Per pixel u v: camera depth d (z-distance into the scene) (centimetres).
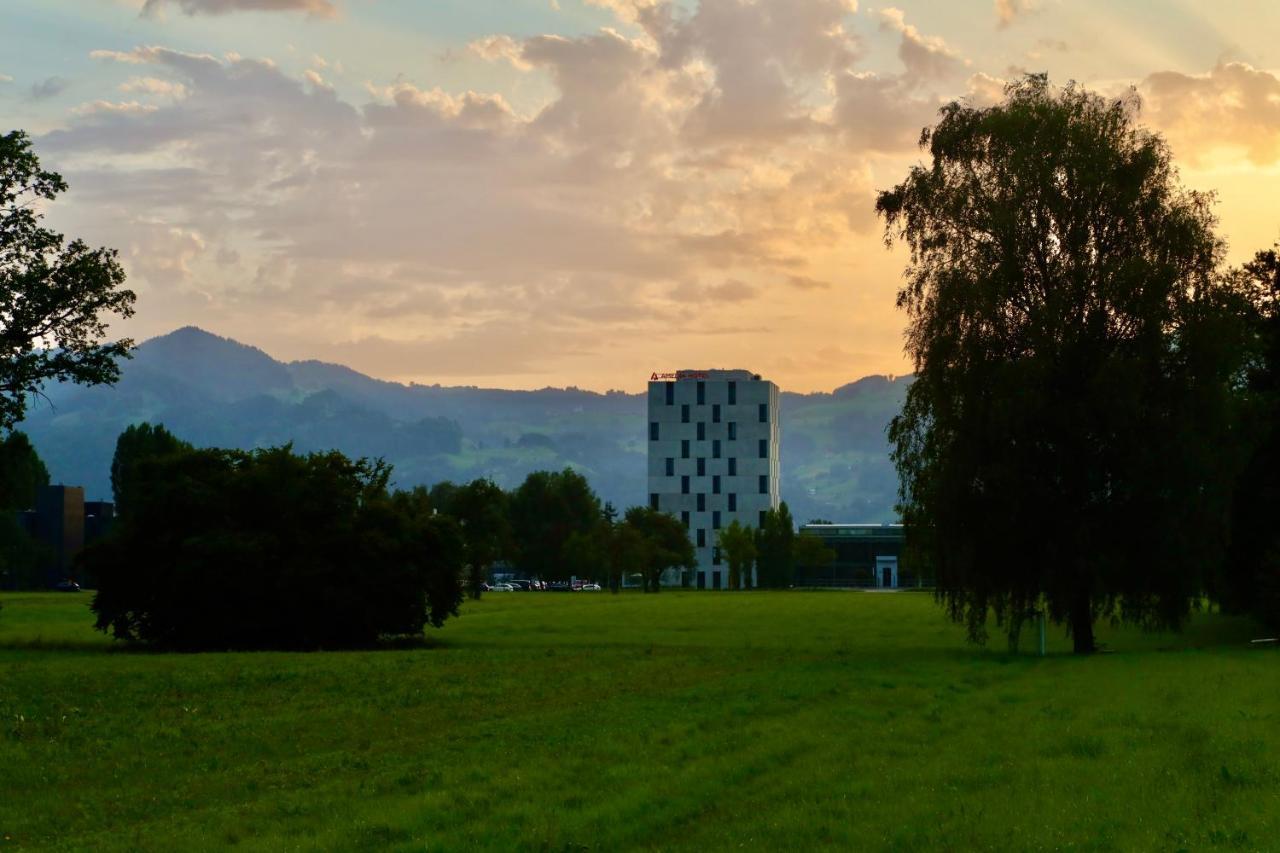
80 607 11788
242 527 7869
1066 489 6128
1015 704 3609
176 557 7650
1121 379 5825
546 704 3803
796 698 3788
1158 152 6244
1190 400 5956
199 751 2945
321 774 2545
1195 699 3506
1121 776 2264
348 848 1841
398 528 8056
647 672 5003
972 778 2300
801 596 18112
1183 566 5972
